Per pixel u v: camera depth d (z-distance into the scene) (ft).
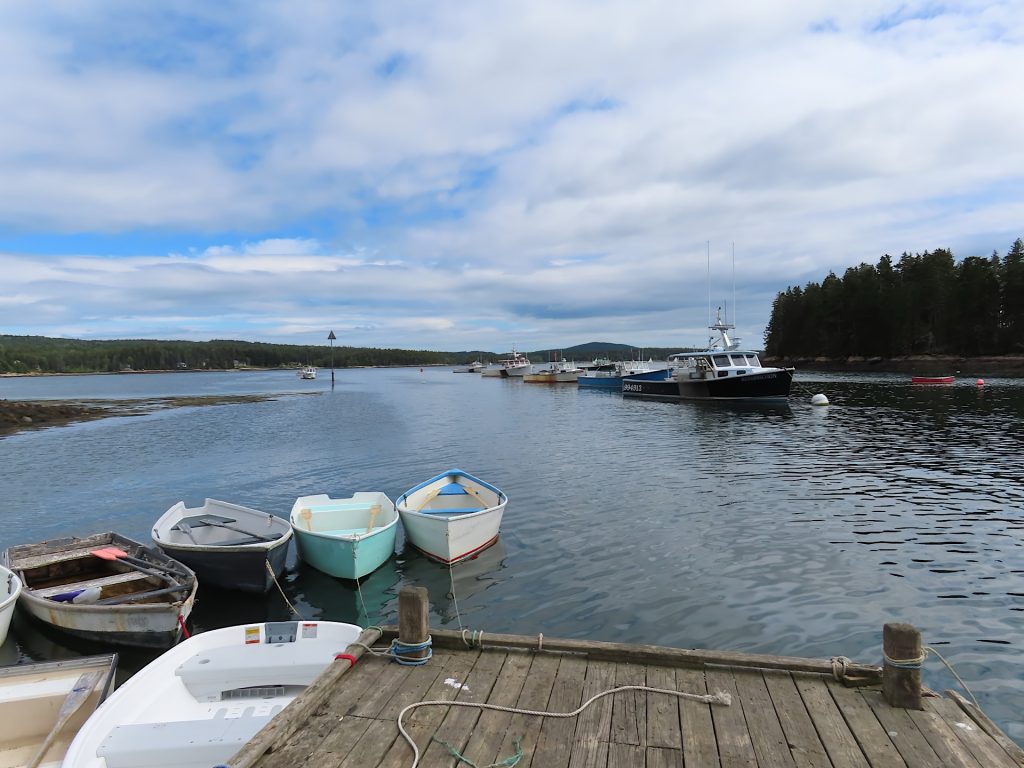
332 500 48.11
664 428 110.42
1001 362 261.44
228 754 17.51
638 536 45.50
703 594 34.71
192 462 85.25
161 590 30.78
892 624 16.15
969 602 33.32
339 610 34.94
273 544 35.96
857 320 323.16
